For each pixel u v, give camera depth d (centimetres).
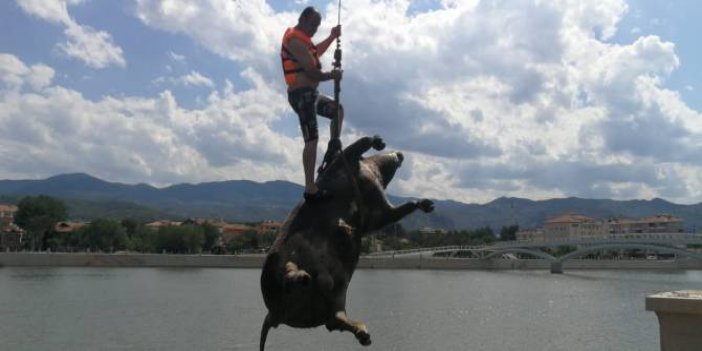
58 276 9781
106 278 9488
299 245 493
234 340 4256
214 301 6544
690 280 11175
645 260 16638
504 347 4247
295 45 556
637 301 7206
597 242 12238
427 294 7806
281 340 4244
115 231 15212
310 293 481
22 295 6806
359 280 10469
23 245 15500
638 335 4803
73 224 18162
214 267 13062
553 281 10844
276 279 485
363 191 541
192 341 4222
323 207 518
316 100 563
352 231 518
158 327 4788
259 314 5569
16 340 4206
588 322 5441
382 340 4375
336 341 4225
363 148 554
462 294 7931
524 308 6438
